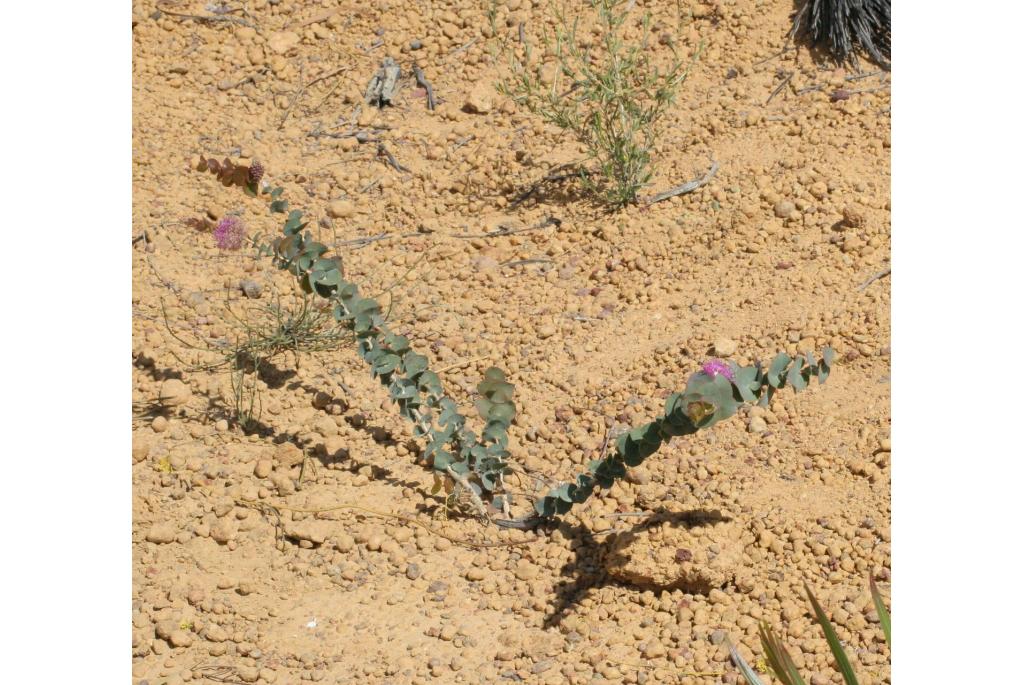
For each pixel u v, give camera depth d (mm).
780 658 2371
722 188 4887
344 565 3512
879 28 5480
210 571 3479
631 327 4348
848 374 3965
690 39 5703
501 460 3611
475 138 5430
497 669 3162
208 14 6129
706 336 4215
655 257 4652
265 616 3348
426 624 3318
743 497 3545
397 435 3965
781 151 5012
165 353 4242
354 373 4234
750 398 3020
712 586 3299
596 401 4031
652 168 4969
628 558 3354
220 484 3742
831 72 5379
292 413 4039
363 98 5699
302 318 4258
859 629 3107
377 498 3713
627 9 5910
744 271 4492
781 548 3357
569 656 3184
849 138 4992
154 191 5055
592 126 5238
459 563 3516
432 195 5148
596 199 5012
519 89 5203
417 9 6137
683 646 3156
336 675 3152
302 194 5160
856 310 4176
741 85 5426
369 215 5074
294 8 6199
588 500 3639
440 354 4305
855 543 3348
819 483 3582
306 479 3768
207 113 5582
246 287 4559
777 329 4172
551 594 3389
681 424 3088
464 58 5848
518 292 4602
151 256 4703
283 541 3574
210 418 3988
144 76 5738
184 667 3188
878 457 3609
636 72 5504
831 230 4574
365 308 3471
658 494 3586
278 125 5574
